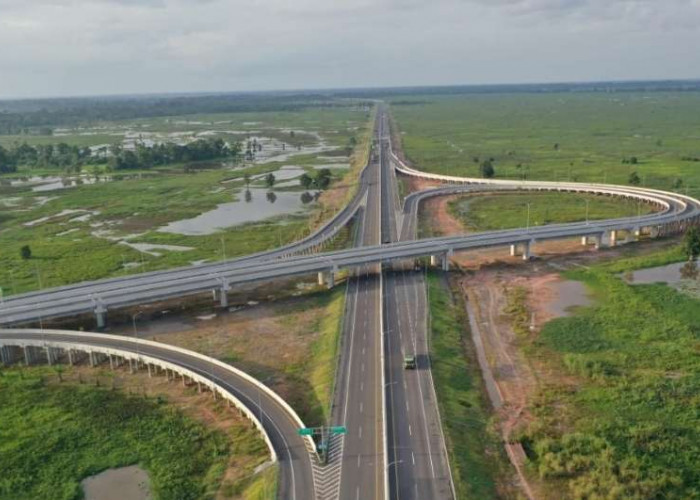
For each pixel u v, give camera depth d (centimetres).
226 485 10975
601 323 17538
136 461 11825
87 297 18638
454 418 12712
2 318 17438
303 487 10556
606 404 13212
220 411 13450
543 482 10919
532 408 13325
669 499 10244
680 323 17150
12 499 10819
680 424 12369
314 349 16575
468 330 17688
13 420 13262
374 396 13525
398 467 11038
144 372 15488
